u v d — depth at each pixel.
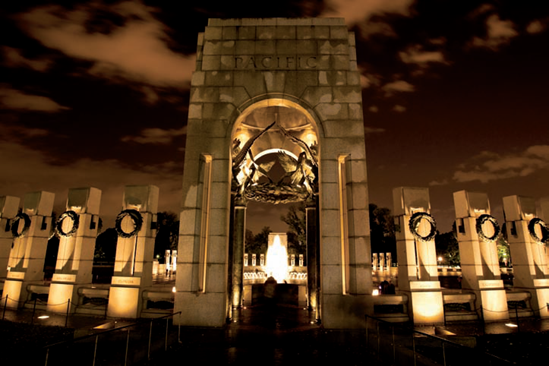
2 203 20.61
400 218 16.02
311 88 15.79
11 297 17.73
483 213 16.67
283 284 20.94
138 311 15.30
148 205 16.50
